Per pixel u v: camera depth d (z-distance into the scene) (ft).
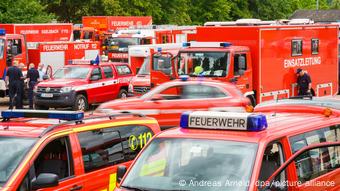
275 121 39.09
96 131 42.98
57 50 159.74
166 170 35.32
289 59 119.24
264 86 112.68
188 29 197.26
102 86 131.95
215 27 113.70
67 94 125.39
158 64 116.88
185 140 35.68
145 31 185.16
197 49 106.83
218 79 104.32
